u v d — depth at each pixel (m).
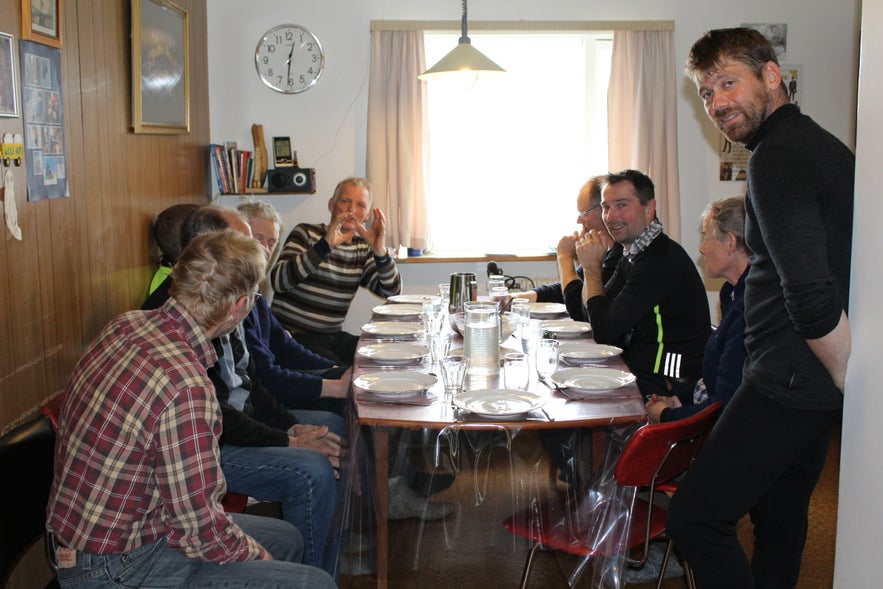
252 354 2.71
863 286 1.56
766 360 1.73
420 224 4.45
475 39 4.59
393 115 4.35
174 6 3.64
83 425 1.50
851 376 1.61
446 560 2.64
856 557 1.60
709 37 1.73
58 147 2.49
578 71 4.64
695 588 2.15
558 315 3.26
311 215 4.54
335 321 3.63
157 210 3.51
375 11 4.39
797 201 1.58
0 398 2.10
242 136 4.45
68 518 1.49
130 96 3.17
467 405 1.97
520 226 4.74
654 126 4.43
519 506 2.42
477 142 4.66
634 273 2.70
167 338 1.56
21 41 2.23
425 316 2.80
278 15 4.38
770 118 1.70
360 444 2.20
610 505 2.06
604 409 1.99
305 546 2.20
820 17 4.53
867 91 1.54
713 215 2.29
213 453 1.51
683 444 1.90
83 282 2.69
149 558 1.55
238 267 1.60
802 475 1.97
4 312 2.12
